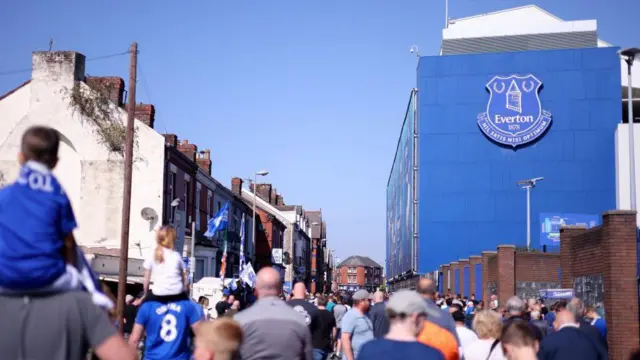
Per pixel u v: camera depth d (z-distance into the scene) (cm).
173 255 752
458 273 4288
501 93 5322
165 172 3278
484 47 5606
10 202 303
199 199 3938
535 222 5225
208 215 4153
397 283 8681
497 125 5288
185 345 748
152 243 3158
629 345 1650
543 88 5316
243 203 5138
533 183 4559
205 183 4066
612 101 5241
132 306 1576
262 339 665
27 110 3225
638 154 4591
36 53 3225
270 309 684
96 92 3225
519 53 5347
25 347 298
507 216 5238
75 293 310
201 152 4550
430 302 801
